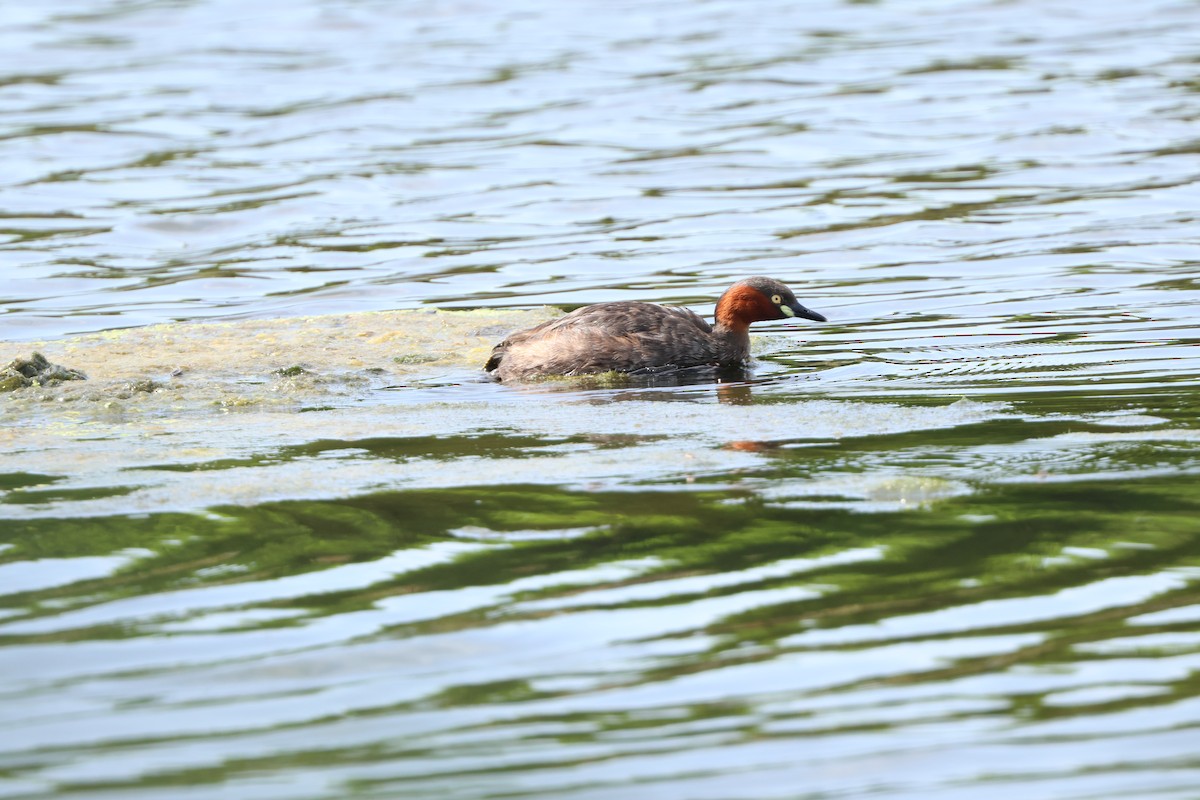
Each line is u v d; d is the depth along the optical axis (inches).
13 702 304.3
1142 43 1470.2
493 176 1084.5
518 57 1473.9
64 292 837.2
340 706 301.1
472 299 811.4
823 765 275.0
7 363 661.3
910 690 303.1
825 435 518.9
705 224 963.3
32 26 1648.6
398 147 1163.9
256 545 400.2
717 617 342.3
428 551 393.1
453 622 342.3
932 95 1290.6
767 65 1416.1
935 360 652.7
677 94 1315.2
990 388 591.2
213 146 1171.9
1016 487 440.5
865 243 908.0
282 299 818.8
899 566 372.8
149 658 324.5
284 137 1197.1
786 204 1000.2
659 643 329.1
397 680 312.8
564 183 1061.8
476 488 455.8
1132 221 926.4
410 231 959.0
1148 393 568.1
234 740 287.6
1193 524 398.3
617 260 888.3
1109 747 278.2
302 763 278.1
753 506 428.5
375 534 408.8
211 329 749.9
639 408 581.0
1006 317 730.8
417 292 830.5
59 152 1154.7
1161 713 290.0
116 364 676.1
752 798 264.2
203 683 312.2
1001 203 984.9
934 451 488.7
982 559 376.5
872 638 329.1
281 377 644.1
